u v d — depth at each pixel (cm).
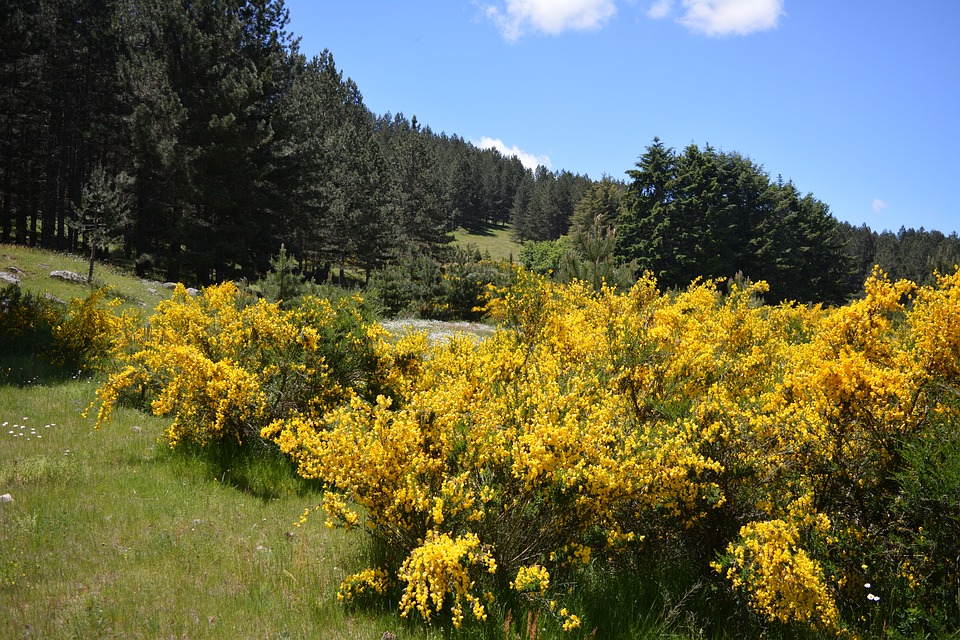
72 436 717
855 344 480
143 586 388
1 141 3475
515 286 825
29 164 3678
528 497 396
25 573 396
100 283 2117
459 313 3466
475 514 369
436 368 754
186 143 2998
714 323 773
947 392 406
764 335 791
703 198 5022
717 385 557
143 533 474
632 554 443
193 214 3306
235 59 3241
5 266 1947
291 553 456
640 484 405
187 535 475
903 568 354
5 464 595
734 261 5322
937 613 323
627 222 5409
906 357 437
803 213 5778
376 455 391
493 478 401
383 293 3316
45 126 3666
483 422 440
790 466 423
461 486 380
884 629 329
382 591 380
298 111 4006
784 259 5297
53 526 466
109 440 715
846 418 412
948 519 338
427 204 7500
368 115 8712
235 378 645
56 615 346
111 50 3450
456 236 11644
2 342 1159
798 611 328
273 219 3494
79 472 593
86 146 3778
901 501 364
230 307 920
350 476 402
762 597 338
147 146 2889
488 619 343
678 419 455
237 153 2909
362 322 792
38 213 4750
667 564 433
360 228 5200
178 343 813
